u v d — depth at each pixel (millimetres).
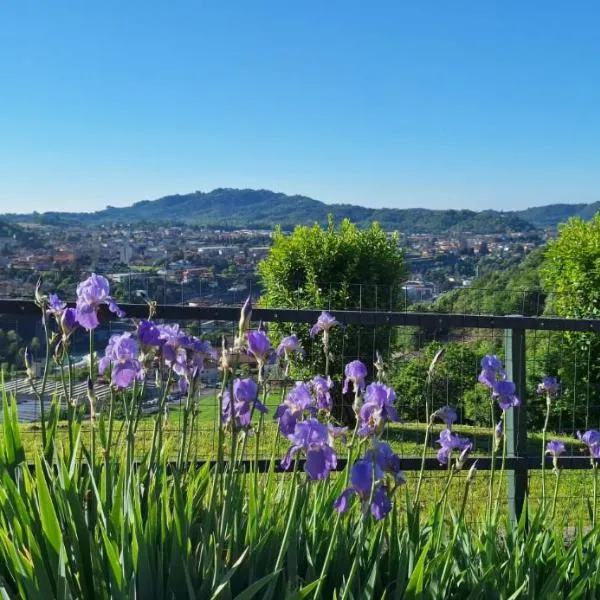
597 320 5336
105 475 2947
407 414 9148
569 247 13125
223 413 2805
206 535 2619
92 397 2934
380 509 2504
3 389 3375
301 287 13922
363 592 2637
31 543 2443
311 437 2482
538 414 11383
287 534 2551
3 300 4559
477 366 8438
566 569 3113
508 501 5367
